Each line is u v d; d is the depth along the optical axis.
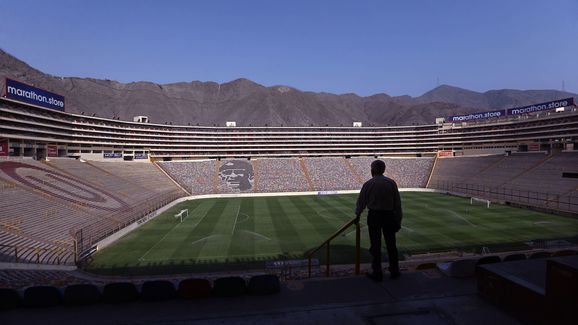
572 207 51.75
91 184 57.94
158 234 41.66
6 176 46.34
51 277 23.91
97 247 34.59
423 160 103.81
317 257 31.34
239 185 86.19
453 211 53.94
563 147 78.75
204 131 110.31
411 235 38.84
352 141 119.06
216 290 5.85
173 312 5.33
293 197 76.50
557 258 4.49
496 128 96.50
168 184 80.81
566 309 4.15
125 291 5.73
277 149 115.19
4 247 27.98
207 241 38.19
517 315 4.92
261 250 34.59
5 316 5.26
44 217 38.12
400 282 6.29
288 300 5.63
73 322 5.07
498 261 7.01
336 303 5.48
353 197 75.62
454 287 6.04
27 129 63.84
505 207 57.38
